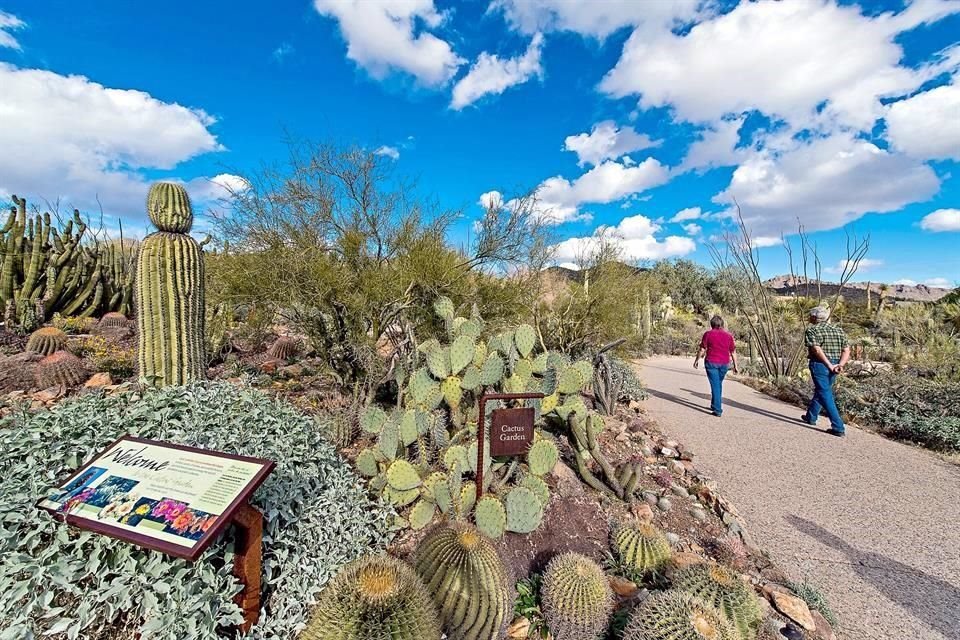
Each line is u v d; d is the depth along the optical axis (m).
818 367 5.86
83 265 10.11
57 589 1.84
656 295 17.94
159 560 1.80
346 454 3.69
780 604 2.42
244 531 1.94
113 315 9.23
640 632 1.93
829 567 2.92
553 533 2.90
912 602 2.59
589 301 7.34
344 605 1.71
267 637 1.96
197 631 1.72
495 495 3.03
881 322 14.47
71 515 1.79
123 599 1.72
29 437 2.25
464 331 3.85
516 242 6.20
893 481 4.27
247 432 2.71
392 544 2.75
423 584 1.99
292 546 2.28
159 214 4.20
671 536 3.05
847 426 6.20
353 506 2.68
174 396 2.95
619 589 2.46
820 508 3.71
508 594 2.11
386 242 5.11
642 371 10.22
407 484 2.85
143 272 4.11
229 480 1.86
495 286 6.08
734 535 3.20
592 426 3.55
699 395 7.89
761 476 4.31
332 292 4.41
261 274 4.39
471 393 3.85
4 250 8.93
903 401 6.37
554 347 7.25
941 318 12.67
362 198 5.00
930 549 3.13
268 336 7.54
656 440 4.98
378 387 4.61
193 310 4.34
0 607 1.71
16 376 5.23
